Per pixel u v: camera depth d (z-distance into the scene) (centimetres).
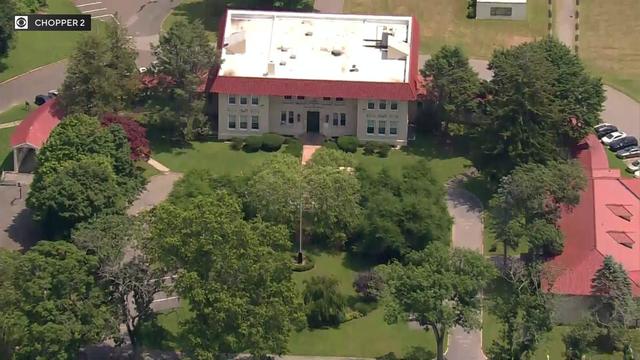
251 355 16988
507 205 19562
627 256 18950
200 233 16462
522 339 16800
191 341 16325
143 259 17088
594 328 17100
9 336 16038
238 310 16100
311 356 17788
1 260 16500
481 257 17150
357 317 18662
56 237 19550
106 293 16875
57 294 16288
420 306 16575
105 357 17562
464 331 18312
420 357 17725
